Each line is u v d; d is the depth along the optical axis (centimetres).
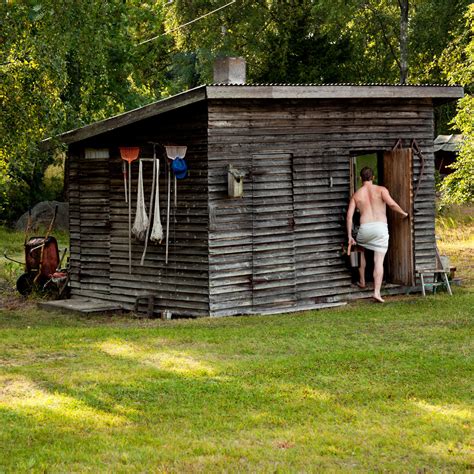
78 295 1628
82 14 1566
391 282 1562
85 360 1030
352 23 3956
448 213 2969
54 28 1512
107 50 2412
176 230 1438
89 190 1592
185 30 3788
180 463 680
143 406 837
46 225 2928
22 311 1533
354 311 1405
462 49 3109
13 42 1452
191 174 1409
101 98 2298
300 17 3559
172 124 1435
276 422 793
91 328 1288
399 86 1488
